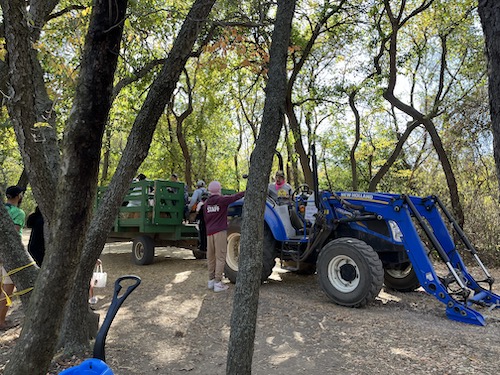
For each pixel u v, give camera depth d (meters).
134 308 5.91
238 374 2.35
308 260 7.17
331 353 4.19
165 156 23.47
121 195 4.13
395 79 12.72
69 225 2.28
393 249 6.26
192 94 21.83
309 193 7.70
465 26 12.71
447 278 5.77
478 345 4.28
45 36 4.71
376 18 13.92
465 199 10.98
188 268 9.15
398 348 4.26
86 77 2.24
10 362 2.35
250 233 2.46
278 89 2.60
